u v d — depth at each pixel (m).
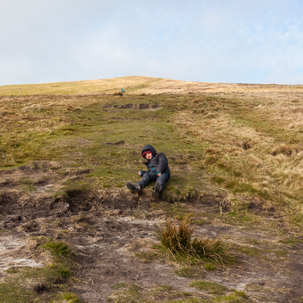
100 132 13.41
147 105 22.33
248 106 24.16
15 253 3.36
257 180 8.41
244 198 6.64
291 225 5.62
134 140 11.74
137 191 6.15
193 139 13.57
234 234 4.86
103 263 3.42
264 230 5.23
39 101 21.84
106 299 2.53
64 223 4.73
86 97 25.86
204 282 2.99
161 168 6.44
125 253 3.76
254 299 2.69
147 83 61.03
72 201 5.82
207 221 5.39
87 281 2.91
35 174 7.21
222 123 17.92
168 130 15.14
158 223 5.12
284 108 22.94
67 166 7.79
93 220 5.04
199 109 22.23
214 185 7.36
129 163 8.55
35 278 2.68
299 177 9.51
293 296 2.91
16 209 5.25
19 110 17.83
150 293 2.68
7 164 8.06
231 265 3.62
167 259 3.60
